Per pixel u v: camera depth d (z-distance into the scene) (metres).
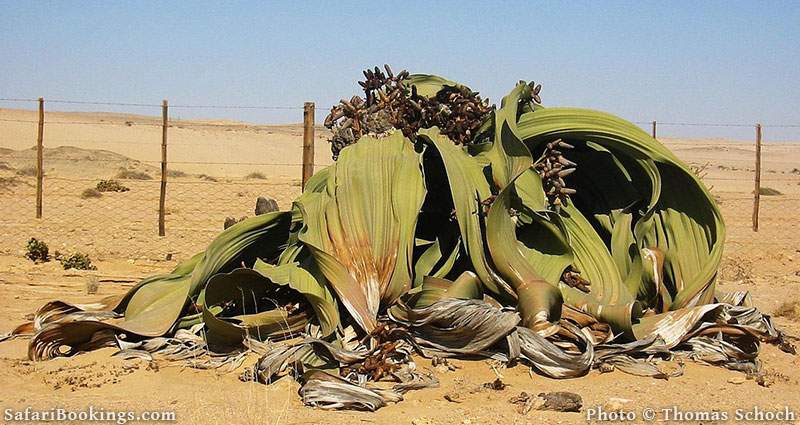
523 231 8.45
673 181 8.85
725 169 64.31
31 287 11.19
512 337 7.21
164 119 16.45
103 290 11.17
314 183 8.58
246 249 8.44
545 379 7.06
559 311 7.66
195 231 17.70
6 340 8.19
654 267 8.49
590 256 8.33
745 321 8.54
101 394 6.51
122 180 32.97
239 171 51.69
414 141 8.93
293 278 7.52
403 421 5.96
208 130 82.94
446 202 8.67
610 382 7.08
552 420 6.08
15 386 6.69
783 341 8.55
